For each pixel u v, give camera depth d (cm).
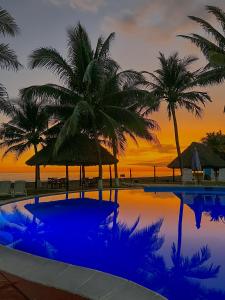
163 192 2367
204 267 660
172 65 3272
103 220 1289
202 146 3747
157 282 590
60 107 2472
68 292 445
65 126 2194
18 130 3191
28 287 461
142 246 858
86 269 530
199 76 2853
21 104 3030
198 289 548
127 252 798
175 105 3378
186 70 3256
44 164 2652
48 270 528
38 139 3197
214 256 738
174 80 3284
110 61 2434
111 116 2475
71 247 859
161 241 895
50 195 2033
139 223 1207
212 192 2377
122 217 1347
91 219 1331
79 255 779
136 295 438
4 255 608
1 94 1903
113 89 2508
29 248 849
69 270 526
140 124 2356
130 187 2719
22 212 1499
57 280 487
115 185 2970
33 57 2314
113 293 443
